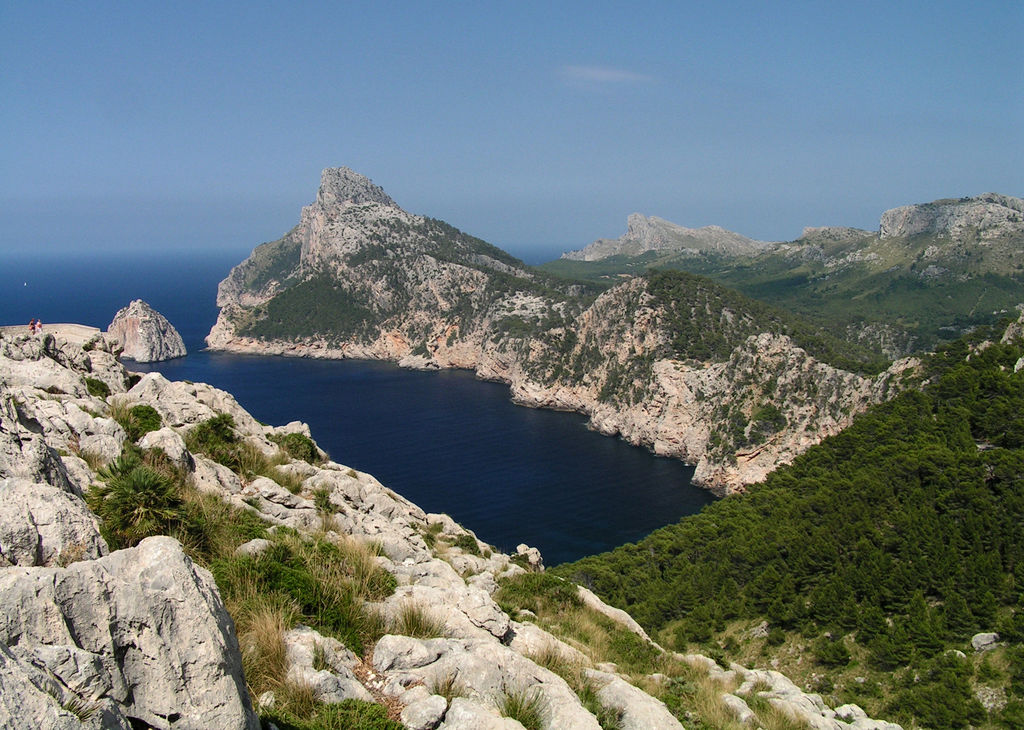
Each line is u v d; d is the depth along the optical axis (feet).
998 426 213.66
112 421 62.18
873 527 191.72
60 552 31.53
